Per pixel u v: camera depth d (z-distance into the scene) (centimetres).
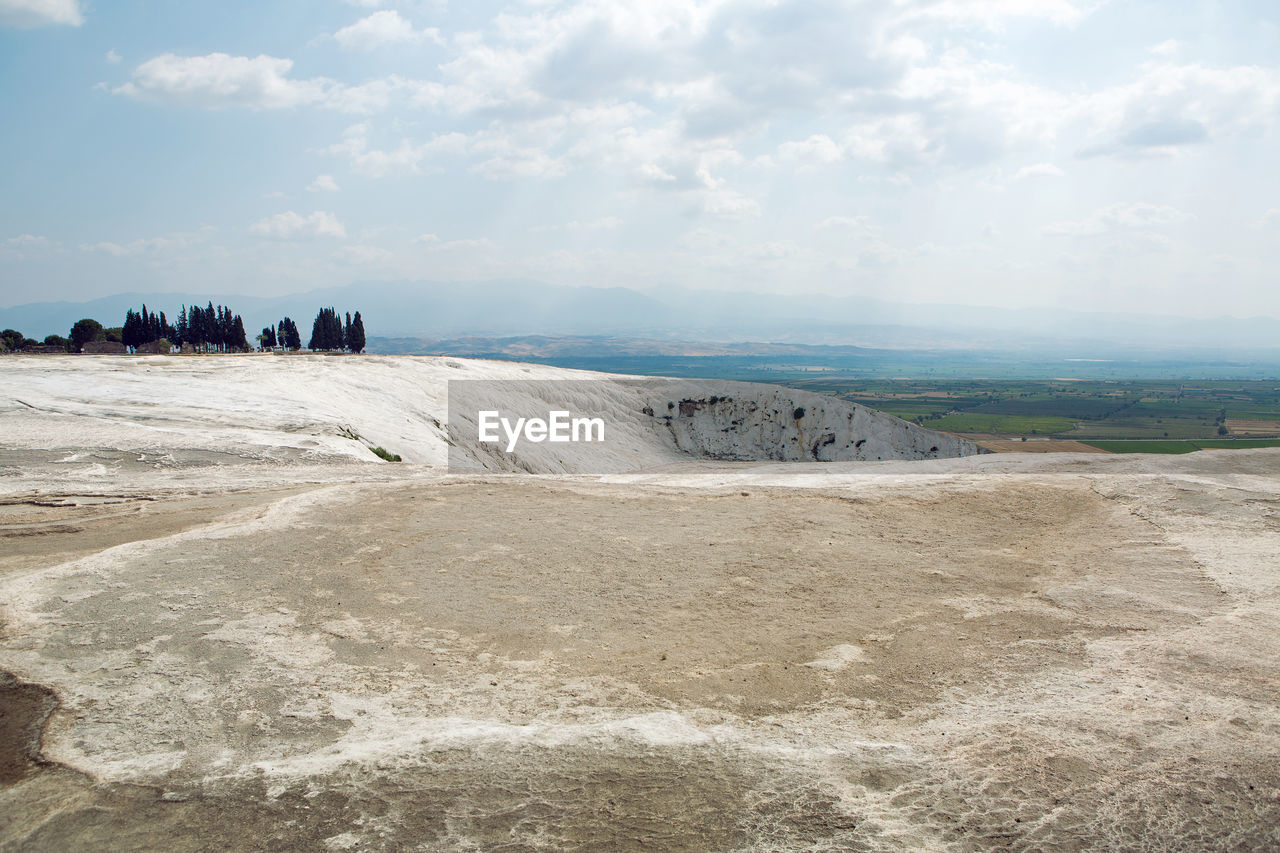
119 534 1333
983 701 740
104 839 522
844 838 524
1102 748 639
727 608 1016
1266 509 1410
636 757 625
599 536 1336
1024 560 1227
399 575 1119
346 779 591
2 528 1361
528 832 531
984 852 511
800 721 702
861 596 1065
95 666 795
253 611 961
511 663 837
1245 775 592
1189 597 1017
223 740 656
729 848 513
